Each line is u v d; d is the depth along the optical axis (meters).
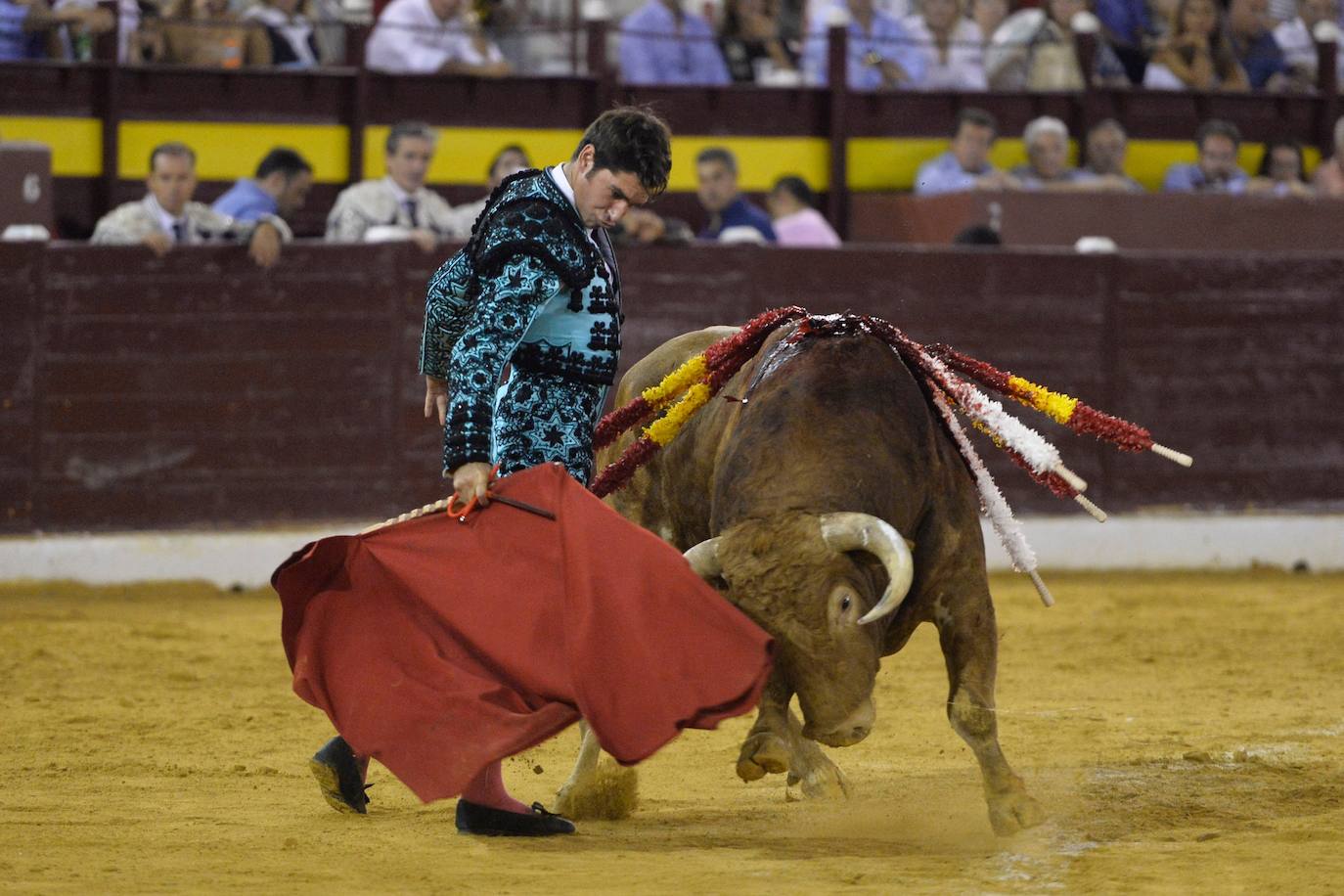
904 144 38.56
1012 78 39.62
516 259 12.51
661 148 12.54
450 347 13.78
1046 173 37.81
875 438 12.54
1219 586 33.62
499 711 11.96
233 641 25.58
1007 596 31.84
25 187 31.66
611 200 12.55
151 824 13.44
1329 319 37.25
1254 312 36.84
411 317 32.62
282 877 11.35
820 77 38.97
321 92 34.72
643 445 14.27
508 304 12.45
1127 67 41.12
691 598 11.63
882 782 15.77
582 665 11.75
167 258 31.53
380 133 35.09
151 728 18.66
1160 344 36.44
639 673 11.64
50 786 15.23
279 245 31.95
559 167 12.79
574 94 36.16
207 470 31.84
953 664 13.07
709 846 12.73
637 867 11.82
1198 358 36.59
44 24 33.16
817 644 11.26
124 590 31.16
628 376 16.14
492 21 38.31
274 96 34.44
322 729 18.75
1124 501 36.16
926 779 15.87
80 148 33.25
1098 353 36.06
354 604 12.53
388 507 32.59
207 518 31.88
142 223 31.61
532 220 12.55
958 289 35.22
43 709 19.77
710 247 33.84
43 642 24.92
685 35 36.78
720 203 35.81
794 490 12.16
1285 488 37.03
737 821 13.97
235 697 20.88
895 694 21.55
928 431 13.06
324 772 13.64
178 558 31.53
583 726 14.22
